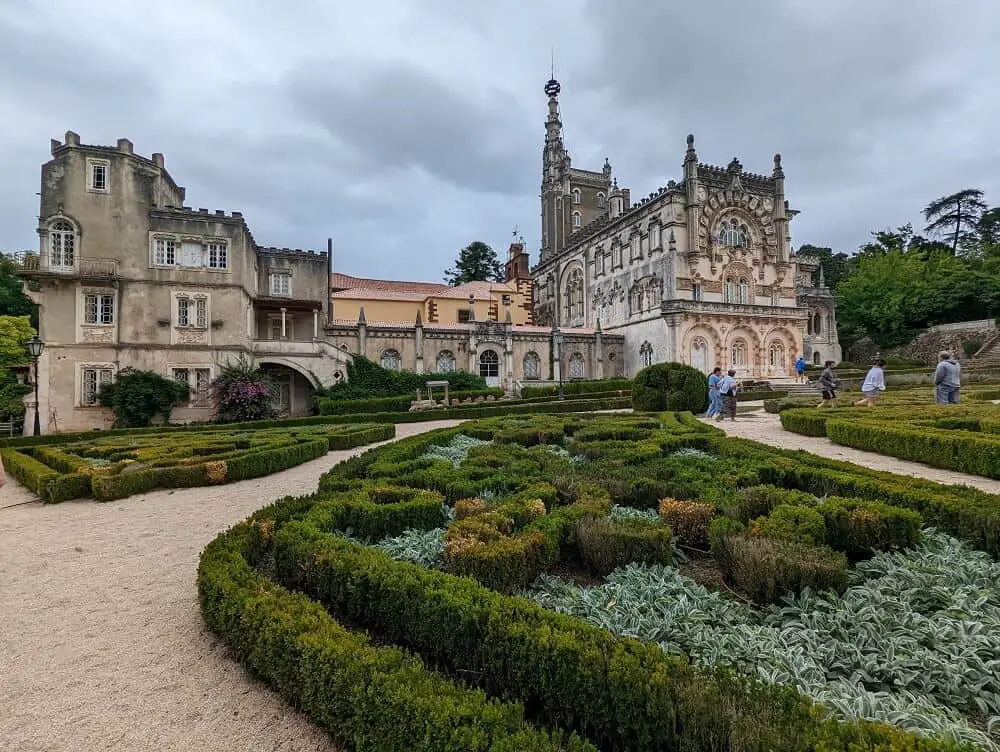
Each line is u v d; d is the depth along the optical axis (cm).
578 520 661
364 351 4472
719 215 5566
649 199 5575
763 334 5566
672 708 320
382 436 2181
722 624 466
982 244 7912
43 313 3238
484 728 319
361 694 364
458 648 437
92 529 962
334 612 566
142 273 3412
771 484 879
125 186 3403
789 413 1889
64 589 694
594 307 6469
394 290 6006
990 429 1377
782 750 275
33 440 2147
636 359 5581
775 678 365
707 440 1376
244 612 490
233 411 3309
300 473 1450
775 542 554
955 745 271
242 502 1140
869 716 326
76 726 429
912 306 6444
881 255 7462
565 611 490
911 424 1501
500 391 4109
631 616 461
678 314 5131
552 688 371
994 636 406
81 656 530
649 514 757
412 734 333
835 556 529
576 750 314
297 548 613
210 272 3559
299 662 423
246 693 466
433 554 616
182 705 452
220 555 602
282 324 4069
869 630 430
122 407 3148
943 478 1111
